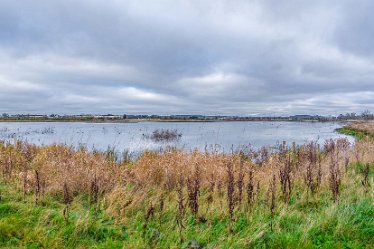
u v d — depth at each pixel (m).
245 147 21.67
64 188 6.90
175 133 39.25
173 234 5.44
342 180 8.57
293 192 7.82
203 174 9.01
